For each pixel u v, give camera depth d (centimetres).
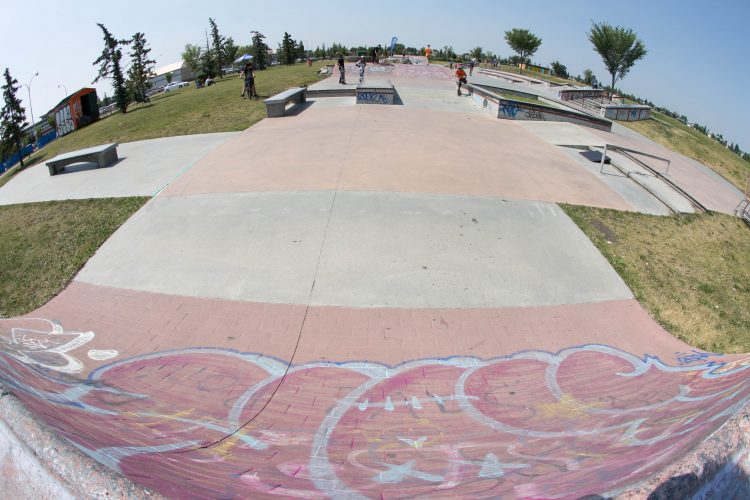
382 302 683
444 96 2188
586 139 1562
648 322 707
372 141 1302
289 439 423
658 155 1888
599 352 614
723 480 194
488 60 5169
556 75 4947
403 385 529
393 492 291
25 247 881
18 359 453
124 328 638
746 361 505
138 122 1750
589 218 970
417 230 849
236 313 661
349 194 968
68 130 2745
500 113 1773
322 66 3694
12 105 2680
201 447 364
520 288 732
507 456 359
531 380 544
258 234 838
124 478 191
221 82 2997
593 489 202
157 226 888
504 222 899
